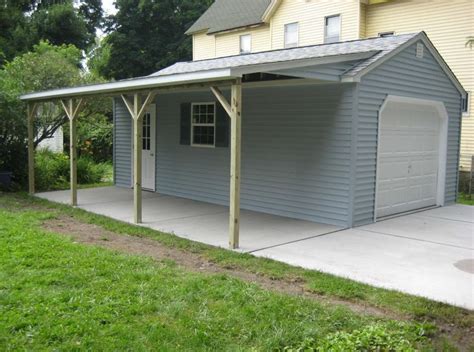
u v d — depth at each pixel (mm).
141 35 32875
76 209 9227
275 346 3549
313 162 8430
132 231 7391
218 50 22922
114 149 13117
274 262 5840
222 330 3811
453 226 8188
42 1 30531
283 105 8828
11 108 11438
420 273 5500
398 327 3918
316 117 8320
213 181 10320
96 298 4328
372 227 8031
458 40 14000
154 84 7320
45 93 10078
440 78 10047
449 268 5711
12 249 5824
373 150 8297
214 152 10242
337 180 8086
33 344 3484
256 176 9438
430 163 10297
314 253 6316
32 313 3961
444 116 10375
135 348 3484
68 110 9789
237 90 6406
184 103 10836
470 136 13648
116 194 11453
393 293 4773
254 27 20906
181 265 5629
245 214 9148
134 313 4062
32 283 4652
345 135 7918
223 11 23203
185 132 10875
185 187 11039
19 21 27688
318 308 4262
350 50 8805
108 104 15344
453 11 14086
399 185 9312
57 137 17594
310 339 3617
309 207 8547
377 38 9695
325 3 17609
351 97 7801
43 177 12242
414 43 9102
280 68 6629
